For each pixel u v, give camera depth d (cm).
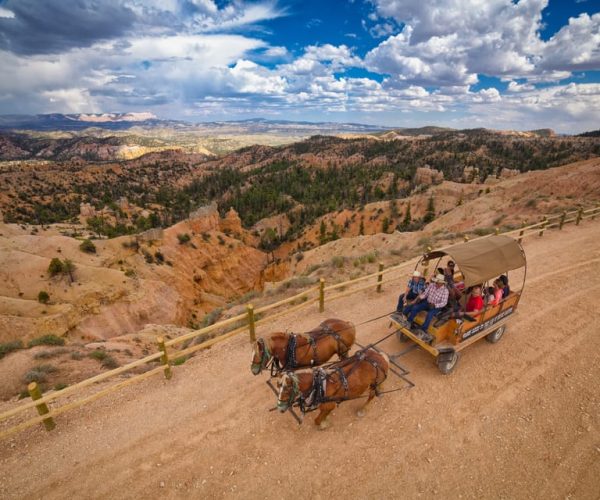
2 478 698
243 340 1178
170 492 665
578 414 805
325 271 1978
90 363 1310
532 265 1683
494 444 738
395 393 888
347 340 883
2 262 5012
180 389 941
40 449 761
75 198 17900
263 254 10206
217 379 974
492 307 945
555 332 1128
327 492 654
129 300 5091
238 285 8769
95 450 757
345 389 721
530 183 4906
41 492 671
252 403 876
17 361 1278
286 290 1806
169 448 758
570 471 672
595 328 1138
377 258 2045
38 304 4428
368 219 10412
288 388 658
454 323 869
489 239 1001
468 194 9556
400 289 1496
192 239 8319
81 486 681
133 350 1806
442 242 2239
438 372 958
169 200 18450
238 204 15100
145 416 849
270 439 771
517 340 1094
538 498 627
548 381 913
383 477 678
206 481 684
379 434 773
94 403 899
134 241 7012
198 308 6725
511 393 876
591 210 2417
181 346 2064
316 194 15688
